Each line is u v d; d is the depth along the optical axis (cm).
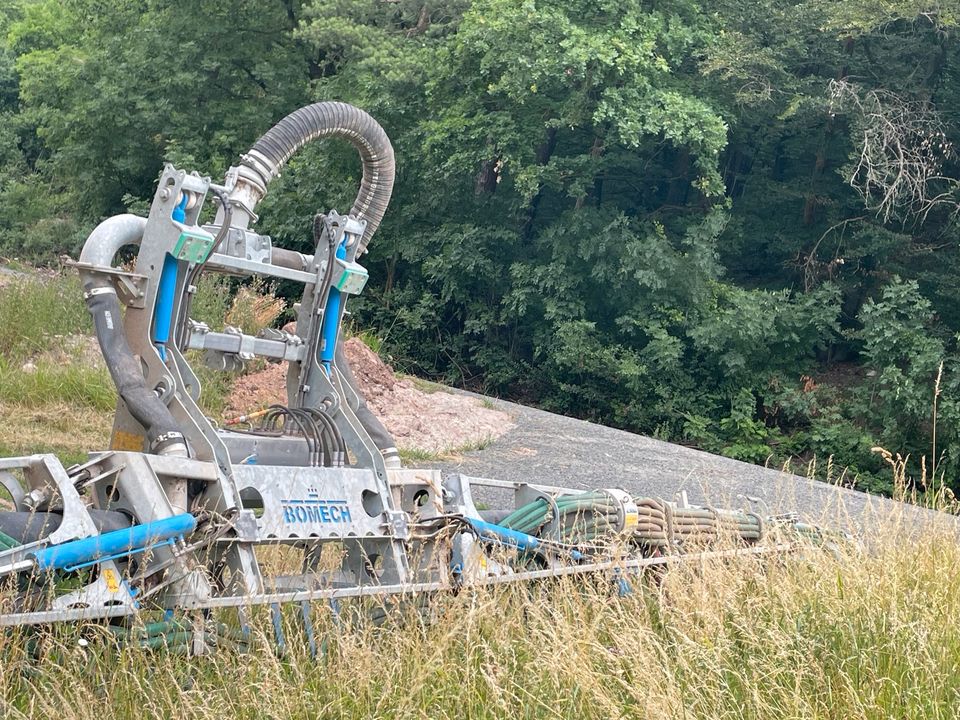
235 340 474
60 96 3084
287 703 365
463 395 1440
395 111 2442
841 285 2469
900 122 2309
